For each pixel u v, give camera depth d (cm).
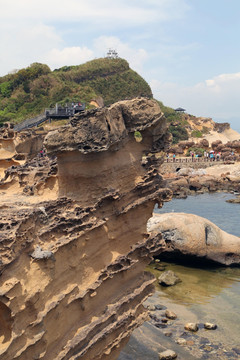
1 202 1280
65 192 1305
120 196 1348
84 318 1173
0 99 8631
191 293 2128
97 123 1186
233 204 4625
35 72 9300
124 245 1410
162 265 2552
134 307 1380
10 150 2275
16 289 902
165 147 1515
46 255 1002
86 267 1220
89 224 1222
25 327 930
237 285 2241
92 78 10762
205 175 6078
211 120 12225
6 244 917
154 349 1594
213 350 1590
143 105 1399
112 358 1295
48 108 7362
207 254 2502
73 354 1080
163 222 2570
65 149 1212
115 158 1336
